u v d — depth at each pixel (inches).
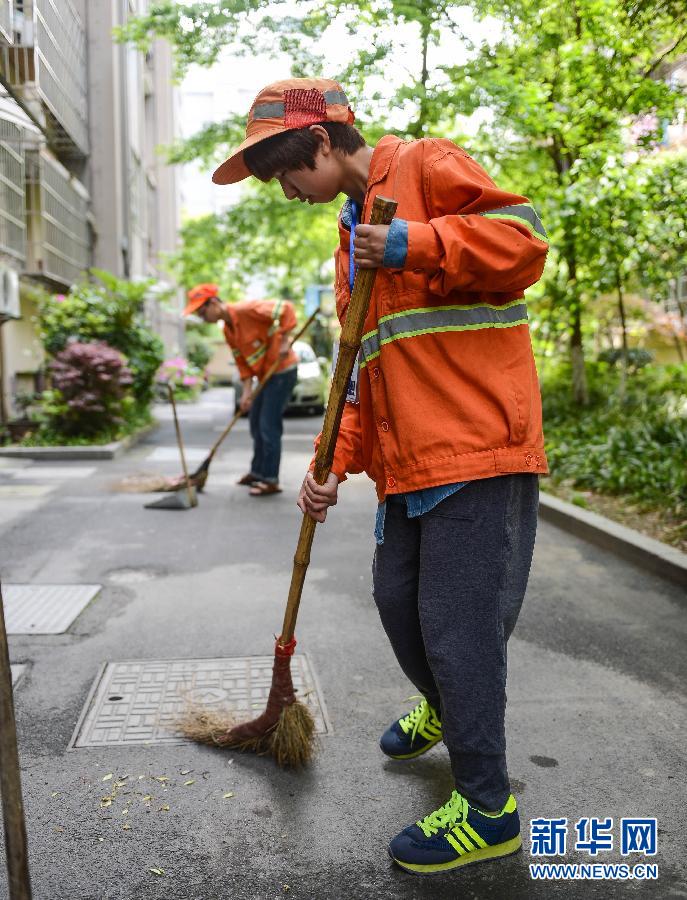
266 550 199.2
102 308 465.1
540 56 328.5
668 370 412.8
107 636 138.3
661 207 314.8
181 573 178.1
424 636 76.5
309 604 157.2
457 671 75.2
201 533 216.7
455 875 77.3
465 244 68.4
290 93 77.5
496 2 290.4
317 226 584.1
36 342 470.9
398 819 85.7
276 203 488.1
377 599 84.0
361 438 86.4
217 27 277.3
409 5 273.7
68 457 363.9
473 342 74.3
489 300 75.0
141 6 543.8
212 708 109.8
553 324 386.9
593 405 394.6
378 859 79.2
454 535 74.5
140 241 809.5
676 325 454.6
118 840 81.4
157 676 121.6
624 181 305.0
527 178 373.7
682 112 310.7
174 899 72.9
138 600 158.6
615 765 96.8
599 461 273.1
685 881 76.8
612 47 297.7
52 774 93.6
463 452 73.4
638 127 322.3
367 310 74.7
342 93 79.4
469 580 74.5
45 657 128.6
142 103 816.9
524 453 74.9
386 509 81.8
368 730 105.4
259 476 276.5
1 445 386.3
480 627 75.1
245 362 265.9
